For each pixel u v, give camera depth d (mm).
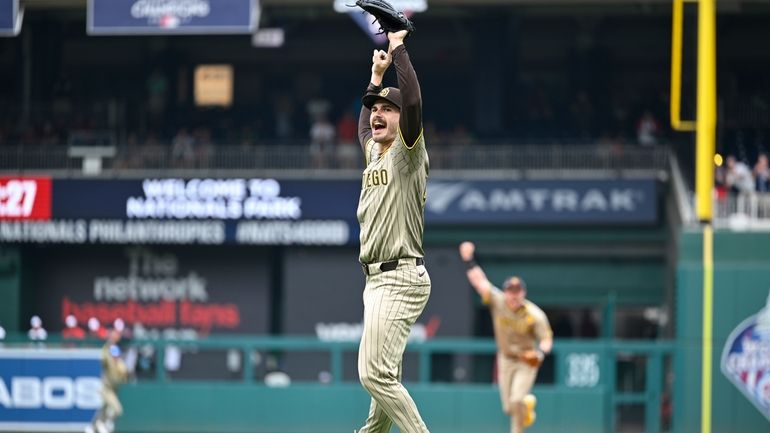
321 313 91062
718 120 100562
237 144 102812
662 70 117250
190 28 82250
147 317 94062
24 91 107625
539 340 53500
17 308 92312
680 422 70812
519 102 109688
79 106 108750
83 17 106750
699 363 70875
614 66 118250
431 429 69188
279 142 104062
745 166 91438
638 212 89125
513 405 53125
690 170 92188
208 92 121750
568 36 116375
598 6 100000
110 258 94375
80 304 94375
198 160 93000
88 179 91438
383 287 24312
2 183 92062
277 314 95188
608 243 91938
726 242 72000
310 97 122562
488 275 93438
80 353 69562
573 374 69250
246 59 121250
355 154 92688
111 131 105250
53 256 94625
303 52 121062
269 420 70688
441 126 114312
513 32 109562
